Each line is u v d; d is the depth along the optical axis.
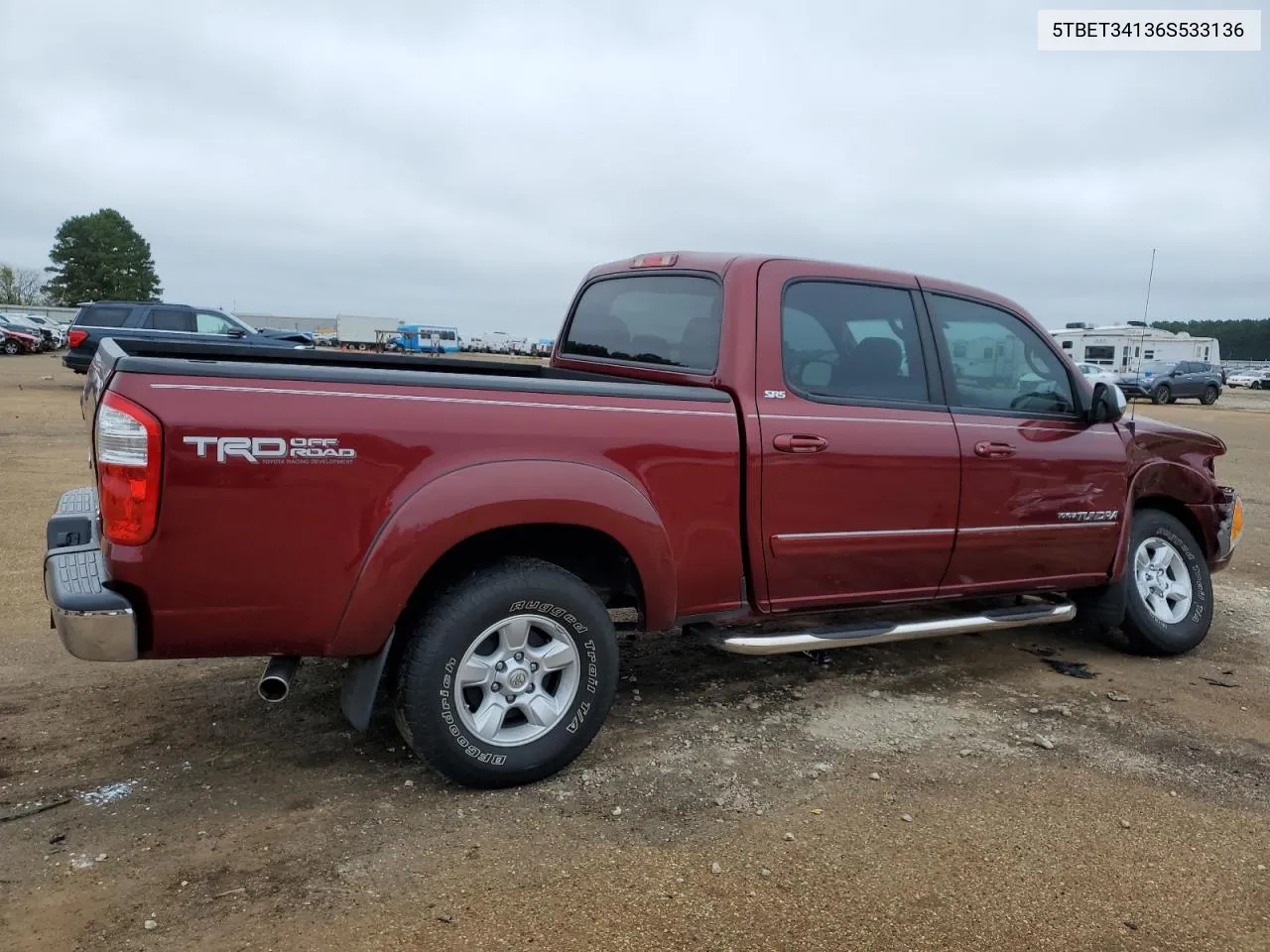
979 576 4.41
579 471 3.24
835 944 2.49
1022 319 4.67
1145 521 5.09
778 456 3.71
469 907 2.59
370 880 2.71
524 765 3.26
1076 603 5.13
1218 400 38.72
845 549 3.94
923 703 4.29
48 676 4.22
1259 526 9.41
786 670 4.66
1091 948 2.52
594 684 3.39
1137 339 41.72
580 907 2.61
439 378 3.10
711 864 2.86
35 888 2.62
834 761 3.62
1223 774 3.63
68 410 15.91
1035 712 4.23
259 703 4.00
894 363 4.16
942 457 4.14
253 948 2.39
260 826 3.00
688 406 3.56
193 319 19.20
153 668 4.36
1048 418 4.59
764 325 3.80
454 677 3.12
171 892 2.62
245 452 2.76
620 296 4.58
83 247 89.25
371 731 3.76
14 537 6.77
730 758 3.62
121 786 3.23
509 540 3.49
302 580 2.88
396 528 2.95
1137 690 4.59
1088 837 3.10
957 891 2.76
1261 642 5.53
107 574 2.76
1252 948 2.55
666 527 3.51
